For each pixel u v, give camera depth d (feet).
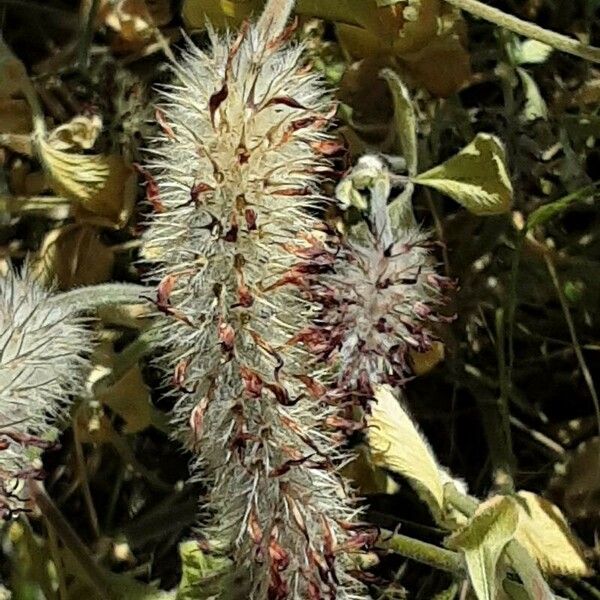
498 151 0.60
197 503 0.70
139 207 0.68
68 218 0.69
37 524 0.69
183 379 0.52
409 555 0.62
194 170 0.51
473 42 0.73
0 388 0.53
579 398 0.73
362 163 0.58
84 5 0.69
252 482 0.52
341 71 0.68
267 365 0.52
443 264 0.70
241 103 0.51
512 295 0.68
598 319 0.71
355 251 0.53
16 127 0.67
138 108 0.69
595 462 0.69
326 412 0.53
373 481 0.65
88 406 0.66
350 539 0.54
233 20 0.64
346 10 0.64
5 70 0.65
